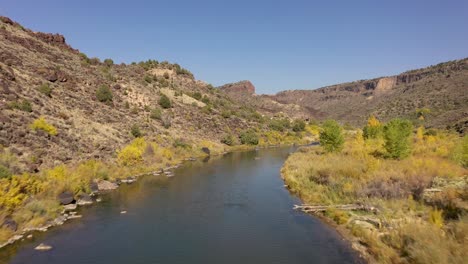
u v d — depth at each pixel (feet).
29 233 56.65
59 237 55.47
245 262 46.96
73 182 80.23
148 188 96.73
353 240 53.67
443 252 36.70
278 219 67.10
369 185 75.25
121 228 60.90
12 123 92.17
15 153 80.84
